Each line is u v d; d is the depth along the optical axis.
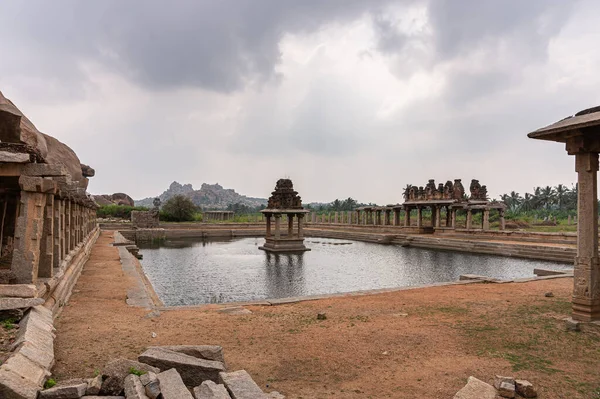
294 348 6.68
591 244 7.80
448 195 43.06
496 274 21.89
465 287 13.30
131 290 11.36
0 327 5.81
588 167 7.86
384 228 49.94
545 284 13.59
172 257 30.44
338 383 5.27
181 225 55.84
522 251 28.23
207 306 10.30
